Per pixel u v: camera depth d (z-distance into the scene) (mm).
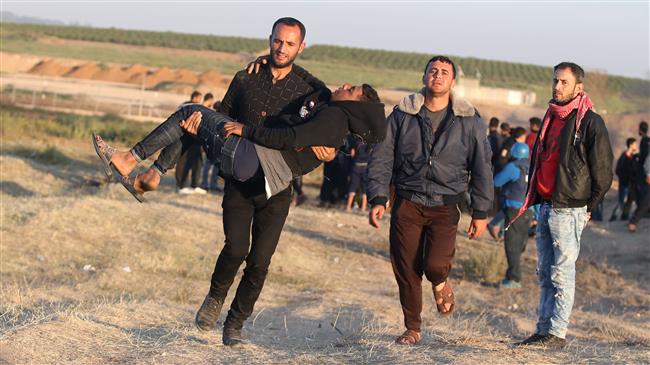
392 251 6352
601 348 6633
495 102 60969
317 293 9711
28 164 18297
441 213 6152
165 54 102312
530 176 6582
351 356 5711
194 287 9273
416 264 6309
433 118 6117
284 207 5465
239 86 5508
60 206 11992
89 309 7125
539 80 103625
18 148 21484
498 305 10078
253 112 5438
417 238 6250
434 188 6105
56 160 20328
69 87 55375
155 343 5957
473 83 61906
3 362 5102
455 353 5758
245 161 5105
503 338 7188
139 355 5582
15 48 88625
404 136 6133
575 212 6352
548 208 6453
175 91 59688
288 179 5188
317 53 115312
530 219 11039
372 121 5297
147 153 5277
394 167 6277
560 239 6363
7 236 10383
